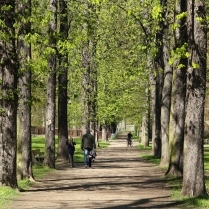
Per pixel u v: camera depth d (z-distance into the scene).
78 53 42.75
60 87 36.19
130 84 53.47
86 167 31.91
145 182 22.55
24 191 18.91
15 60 17.75
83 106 50.78
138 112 60.56
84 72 45.19
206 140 74.62
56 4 25.92
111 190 19.47
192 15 15.79
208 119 72.44
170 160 24.56
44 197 17.14
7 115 18.02
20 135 23.02
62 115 36.81
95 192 18.77
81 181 23.19
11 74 17.72
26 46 21.23
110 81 53.31
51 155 30.11
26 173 22.86
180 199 15.92
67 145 33.66
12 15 17.03
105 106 56.06
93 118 51.78
